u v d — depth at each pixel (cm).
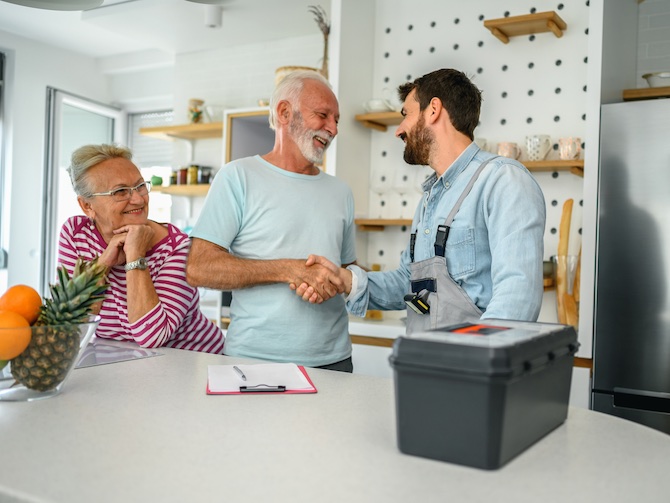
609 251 271
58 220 557
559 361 102
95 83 580
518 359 84
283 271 188
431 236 181
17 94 519
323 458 88
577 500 75
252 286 193
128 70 573
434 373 86
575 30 321
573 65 321
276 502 73
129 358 157
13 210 515
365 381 137
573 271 294
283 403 117
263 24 415
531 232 158
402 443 90
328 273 184
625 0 308
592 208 279
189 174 455
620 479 82
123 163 193
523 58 333
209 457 87
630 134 267
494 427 83
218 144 471
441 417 86
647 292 264
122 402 115
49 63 541
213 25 389
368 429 101
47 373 115
